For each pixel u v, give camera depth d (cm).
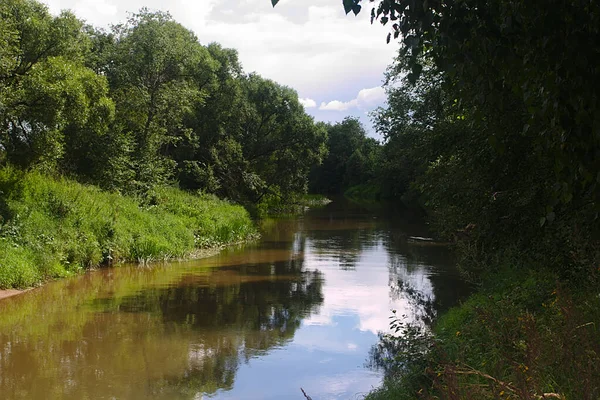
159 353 857
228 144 3688
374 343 911
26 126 1741
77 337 933
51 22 1822
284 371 780
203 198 2877
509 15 293
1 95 1570
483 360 535
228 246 2209
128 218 1914
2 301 1166
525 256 813
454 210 959
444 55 334
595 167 295
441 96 764
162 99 2522
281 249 2116
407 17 314
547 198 648
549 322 552
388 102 2141
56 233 1522
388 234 2655
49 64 1678
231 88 3691
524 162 719
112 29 2578
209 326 1013
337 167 9344
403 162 2341
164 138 2711
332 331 984
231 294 1288
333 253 1997
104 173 2198
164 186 2666
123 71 2442
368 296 1268
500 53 302
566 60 281
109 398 675
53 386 712
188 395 689
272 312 1120
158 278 1478
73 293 1266
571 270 684
